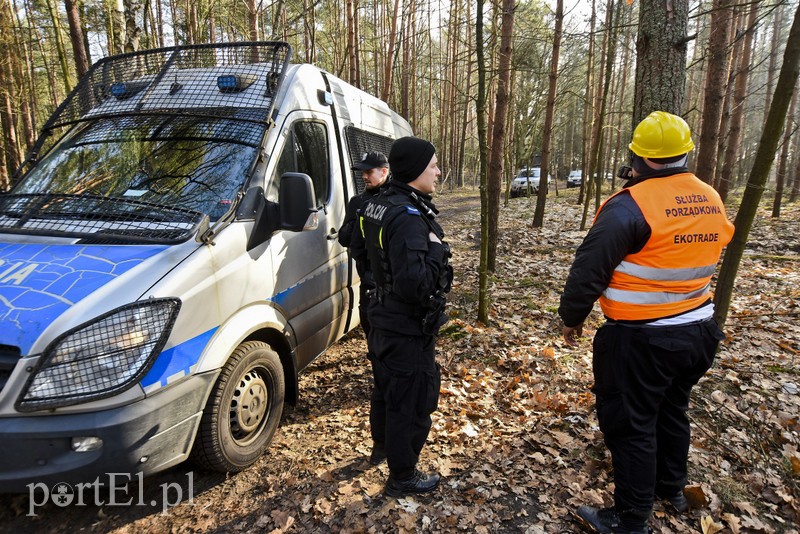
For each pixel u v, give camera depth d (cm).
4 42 1320
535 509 265
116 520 259
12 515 260
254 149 312
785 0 418
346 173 431
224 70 355
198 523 258
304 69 387
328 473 296
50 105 2192
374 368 275
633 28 1339
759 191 331
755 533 246
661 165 214
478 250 1012
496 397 400
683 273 209
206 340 257
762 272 748
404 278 223
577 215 1523
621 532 230
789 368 406
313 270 370
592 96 1780
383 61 1877
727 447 307
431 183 246
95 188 307
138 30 749
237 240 282
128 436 216
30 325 209
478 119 484
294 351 343
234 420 286
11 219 282
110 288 224
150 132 332
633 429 222
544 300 643
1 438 204
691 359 215
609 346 221
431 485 277
